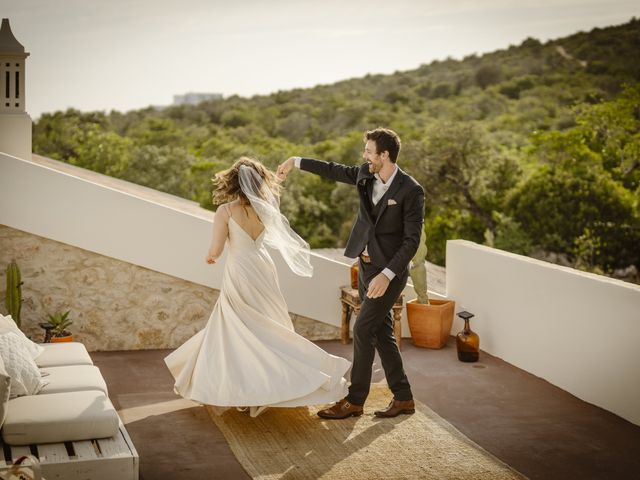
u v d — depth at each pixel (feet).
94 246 19.66
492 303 19.93
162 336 20.31
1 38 22.08
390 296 14.76
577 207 90.48
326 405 15.87
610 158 95.35
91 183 19.48
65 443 11.81
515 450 13.64
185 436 14.02
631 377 15.28
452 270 21.71
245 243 15.14
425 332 20.62
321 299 21.26
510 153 100.94
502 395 16.84
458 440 13.96
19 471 10.17
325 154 116.78
